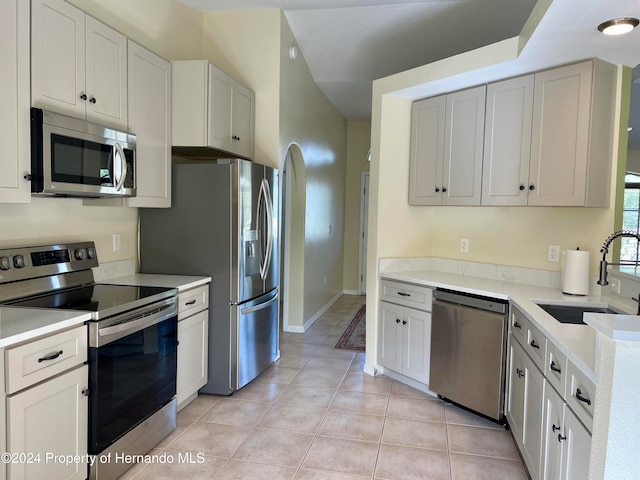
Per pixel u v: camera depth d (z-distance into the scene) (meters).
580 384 1.54
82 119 2.19
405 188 3.69
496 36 3.92
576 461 1.56
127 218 3.11
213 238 3.12
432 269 3.84
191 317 2.91
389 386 3.43
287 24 3.97
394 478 2.25
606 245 2.29
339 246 6.90
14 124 1.83
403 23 3.85
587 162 2.52
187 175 3.13
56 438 1.81
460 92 3.23
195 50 3.83
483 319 2.82
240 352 3.20
